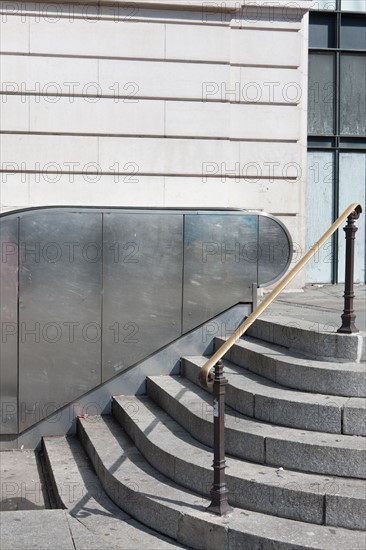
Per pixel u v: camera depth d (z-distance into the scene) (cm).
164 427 743
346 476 578
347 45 1392
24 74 1170
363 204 1407
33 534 604
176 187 1212
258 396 662
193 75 1209
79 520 635
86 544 584
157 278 882
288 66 1239
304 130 1316
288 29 1237
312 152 1386
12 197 1173
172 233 882
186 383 843
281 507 563
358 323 820
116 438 792
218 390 573
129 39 1193
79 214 862
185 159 1212
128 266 877
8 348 851
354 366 666
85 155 1190
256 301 899
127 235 874
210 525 555
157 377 880
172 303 886
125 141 1199
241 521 557
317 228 1393
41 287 855
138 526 619
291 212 1251
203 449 667
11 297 847
